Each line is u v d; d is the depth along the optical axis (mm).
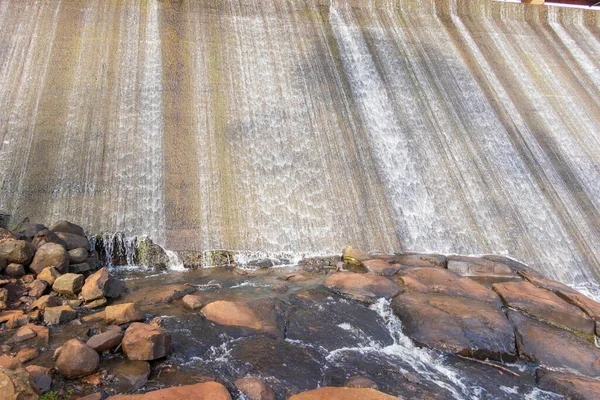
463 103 15266
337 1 17297
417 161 13164
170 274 8922
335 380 5191
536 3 20531
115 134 11555
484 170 13430
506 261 10609
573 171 14188
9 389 3523
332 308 7242
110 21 14047
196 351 5441
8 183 10078
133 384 4465
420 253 10859
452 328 6480
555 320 7305
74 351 4492
